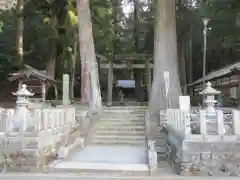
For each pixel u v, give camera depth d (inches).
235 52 1151.6
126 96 1680.6
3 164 370.3
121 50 1392.7
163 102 712.4
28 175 351.9
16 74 943.0
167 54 746.8
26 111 387.5
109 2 1295.5
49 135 414.6
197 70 1400.1
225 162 346.3
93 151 494.0
